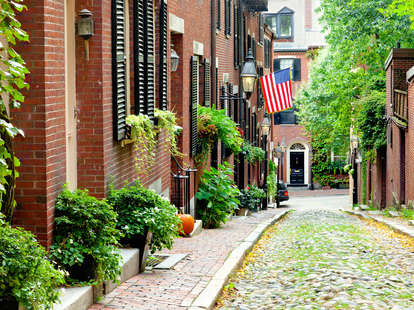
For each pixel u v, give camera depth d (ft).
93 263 23.00
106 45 28.27
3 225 18.88
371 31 94.02
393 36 93.09
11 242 17.67
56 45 22.67
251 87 60.80
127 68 33.12
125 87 30.81
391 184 81.61
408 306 25.04
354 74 104.37
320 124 140.26
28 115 21.65
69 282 22.81
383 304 25.34
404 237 48.49
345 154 167.94
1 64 19.57
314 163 174.40
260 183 116.67
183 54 51.01
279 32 183.93
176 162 48.39
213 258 34.94
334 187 174.09
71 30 27.17
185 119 52.08
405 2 68.08
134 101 33.91
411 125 66.95
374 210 91.15
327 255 38.99
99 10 27.55
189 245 40.50
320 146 163.94
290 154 176.35
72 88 27.45
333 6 96.94
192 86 53.67
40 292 17.71
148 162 34.14
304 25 187.73
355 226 61.05
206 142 56.75
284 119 175.22
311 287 29.12
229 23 76.33
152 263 32.04
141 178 35.19
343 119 108.88
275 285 30.19
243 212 77.97
